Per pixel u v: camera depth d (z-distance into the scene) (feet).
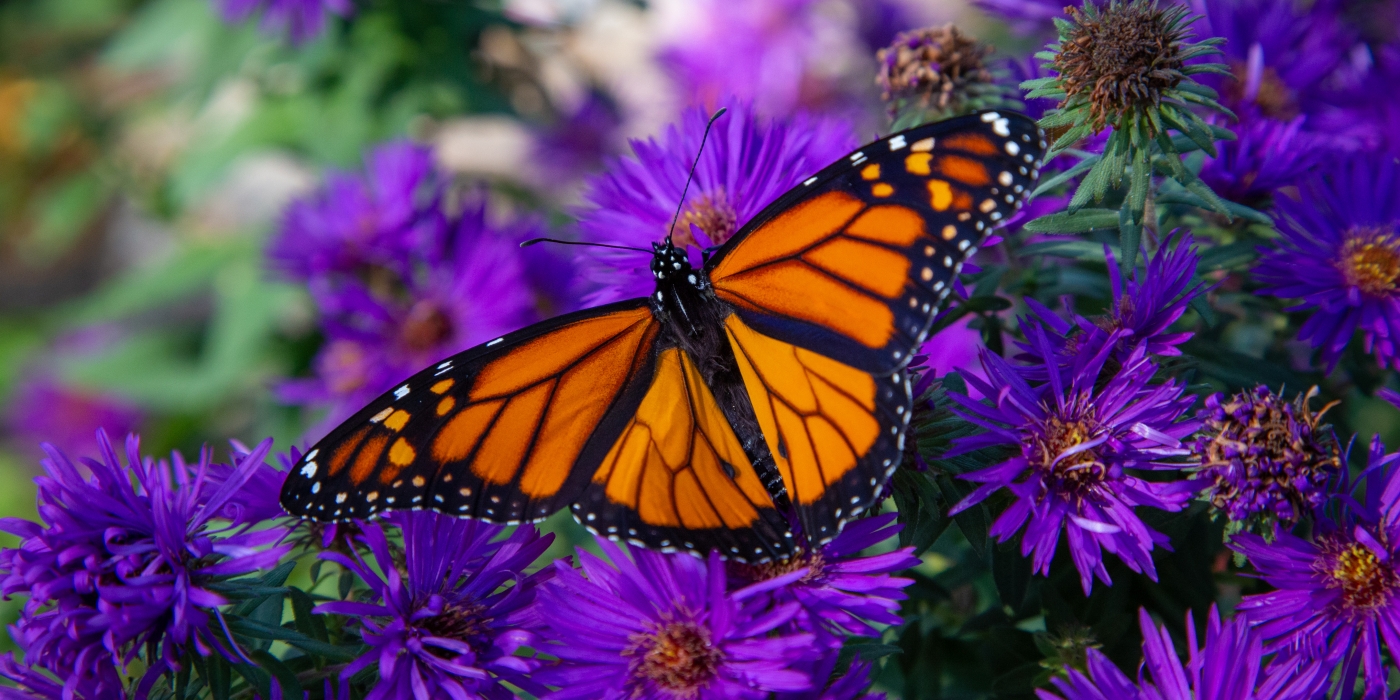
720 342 1.38
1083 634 1.38
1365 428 1.61
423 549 1.36
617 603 1.34
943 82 1.50
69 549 1.32
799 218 1.37
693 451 1.37
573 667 1.33
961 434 1.36
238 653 1.32
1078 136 1.38
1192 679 1.32
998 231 1.45
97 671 1.32
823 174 1.36
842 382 1.35
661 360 1.38
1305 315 1.47
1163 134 1.37
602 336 1.39
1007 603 1.40
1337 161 1.48
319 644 1.34
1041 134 1.32
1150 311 1.37
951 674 1.48
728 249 1.38
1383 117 1.55
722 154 1.46
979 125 1.32
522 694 1.43
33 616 1.32
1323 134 1.53
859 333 1.35
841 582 1.34
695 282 1.39
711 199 1.46
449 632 1.35
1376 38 1.64
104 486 1.34
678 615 1.33
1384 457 1.34
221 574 1.34
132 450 1.36
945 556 1.51
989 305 1.46
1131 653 1.40
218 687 1.33
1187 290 1.39
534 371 1.38
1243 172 1.46
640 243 1.47
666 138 1.49
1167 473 1.39
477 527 1.37
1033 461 1.36
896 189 1.34
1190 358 1.40
